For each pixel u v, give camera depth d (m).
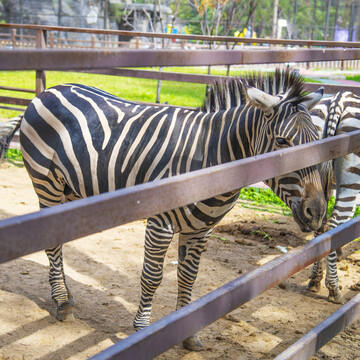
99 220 1.32
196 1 13.56
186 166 2.95
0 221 1.13
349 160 3.89
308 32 45.00
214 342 3.36
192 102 14.48
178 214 2.89
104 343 3.24
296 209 2.57
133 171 3.09
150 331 1.50
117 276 4.26
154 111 3.19
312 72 23.69
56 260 3.56
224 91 3.14
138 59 1.52
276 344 3.37
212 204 2.85
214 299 1.72
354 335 3.54
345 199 3.98
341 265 4.78
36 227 1.18
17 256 1.15
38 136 3.43
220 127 2.94
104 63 1.42
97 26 36.03
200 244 3.21
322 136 4.00
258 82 3.07
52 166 3.43
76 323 3.46
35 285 3.99
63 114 3.34
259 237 5.36
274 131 2.59
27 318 3.48
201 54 1.79
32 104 3.52
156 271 3.09
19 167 7.46
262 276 1.91
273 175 1.86
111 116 3.24
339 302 4.04
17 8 35.28
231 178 1.70
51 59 1.28
